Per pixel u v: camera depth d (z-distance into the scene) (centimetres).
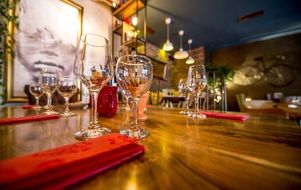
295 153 24
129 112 74
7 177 14
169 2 341
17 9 190
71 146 23
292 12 396
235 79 591
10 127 42
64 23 240
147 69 42
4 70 179
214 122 52
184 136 34
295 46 500
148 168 19
